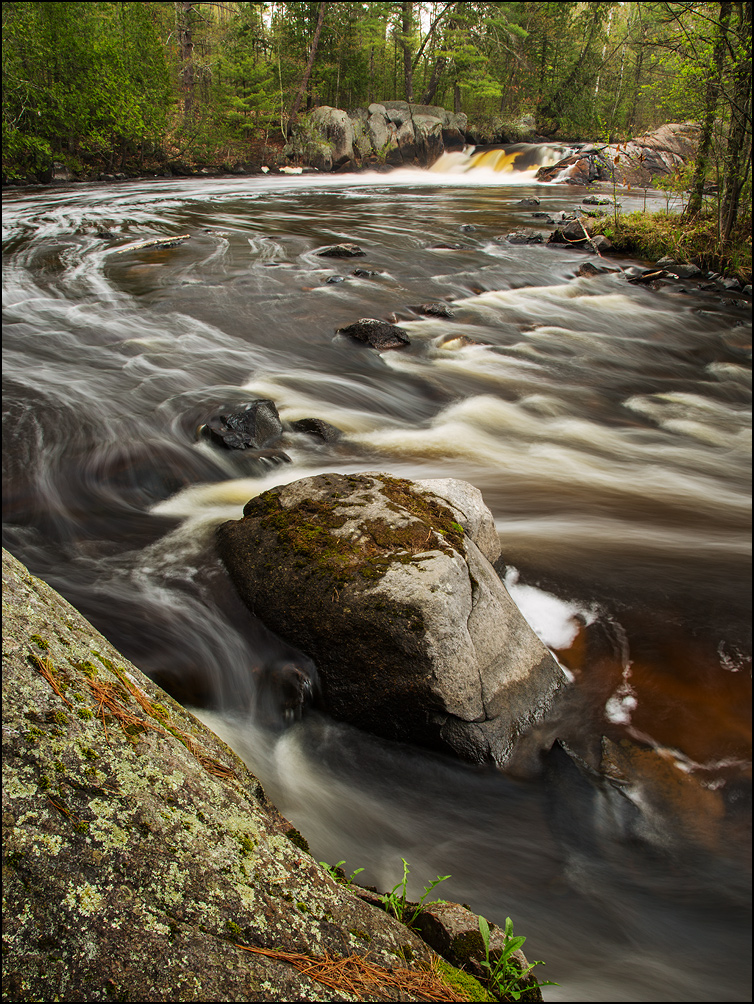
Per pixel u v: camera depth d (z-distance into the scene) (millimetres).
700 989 2461
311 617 3490
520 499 5797
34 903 1389
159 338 9406
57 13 26953
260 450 6258
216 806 1788
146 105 29703
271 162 36875
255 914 1581
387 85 49156
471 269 13953
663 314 11820
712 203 16703
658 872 2840
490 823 3053
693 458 6887
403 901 2244
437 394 8109
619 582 4527
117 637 3926
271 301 11172
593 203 23656
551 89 46312
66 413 7051
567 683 3705
